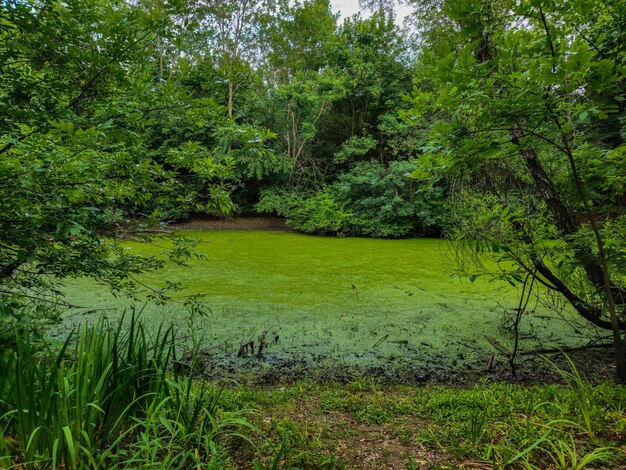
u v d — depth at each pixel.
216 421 1.71
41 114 1.75
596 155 2.60
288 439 1.78
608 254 2.47
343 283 6.05
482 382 2.99
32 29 1.75
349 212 12.76
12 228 1.84
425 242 10.95
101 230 2.39
